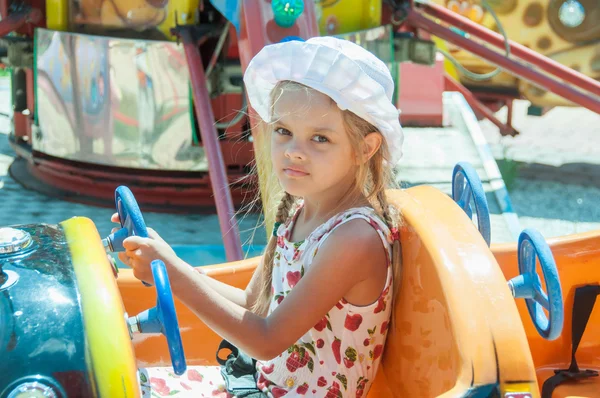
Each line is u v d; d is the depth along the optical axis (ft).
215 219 13.48
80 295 3.52
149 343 5.75
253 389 4.88
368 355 4.60
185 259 11.45
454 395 3.66
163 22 12.55
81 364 3.28
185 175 13.57
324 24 12.54
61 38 13.01
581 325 5.80
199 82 10.52
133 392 3.28
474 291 3.97
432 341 4.15
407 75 17.39
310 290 4.37
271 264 5.18
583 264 5.79
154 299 5.64
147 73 12.69
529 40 17.99
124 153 13.21
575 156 19.25
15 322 3.38
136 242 4.19
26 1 13.05
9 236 3.89
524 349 3.79
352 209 4.49
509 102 19.60
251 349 4.32
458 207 4.58
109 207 13.82
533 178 17.16
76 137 13.47
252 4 8.57
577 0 17.48
